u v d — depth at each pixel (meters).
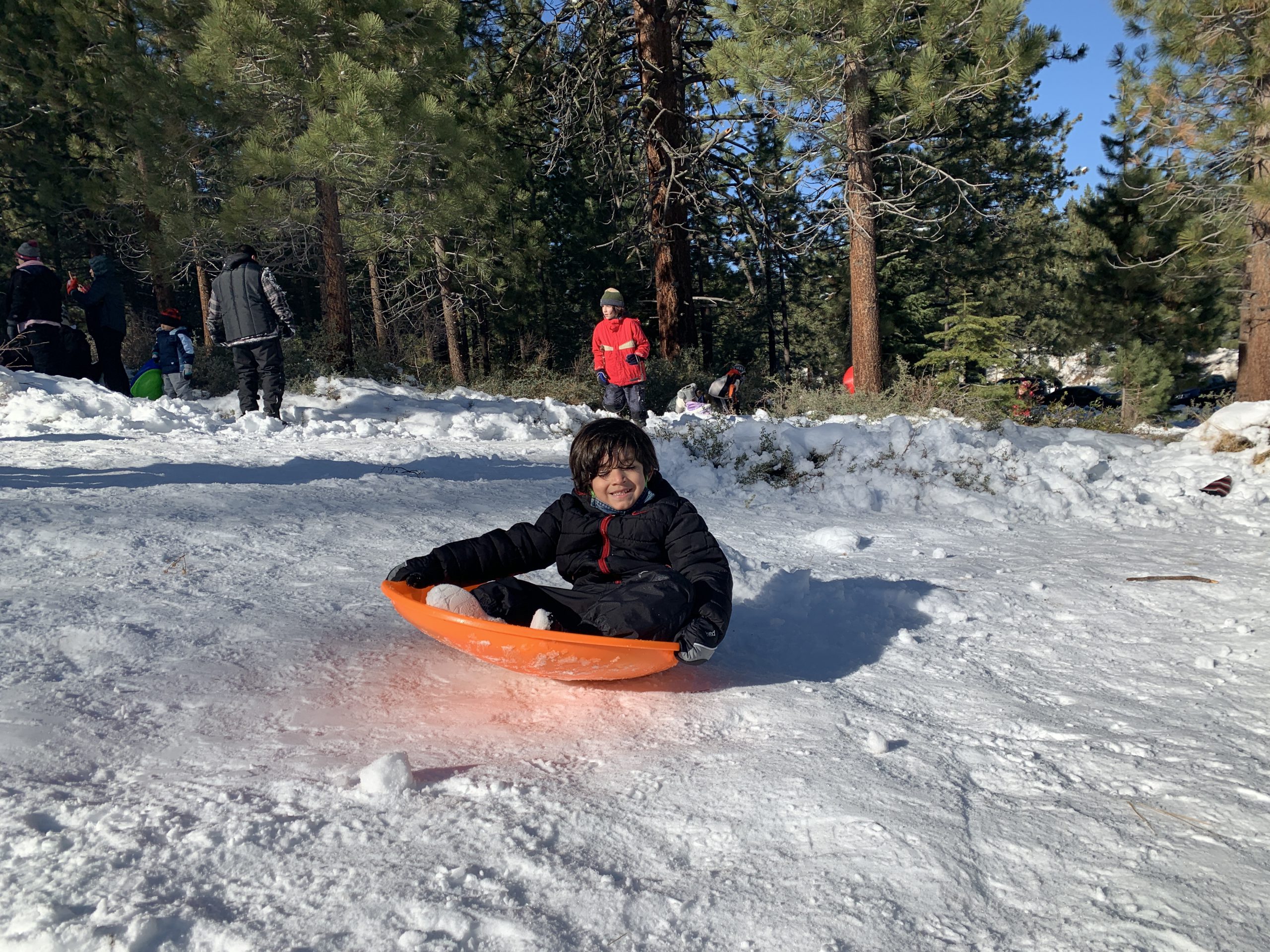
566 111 18.55
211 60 12.34
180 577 3.45
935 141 20.92
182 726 2.19
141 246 17.33
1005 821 1.92
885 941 1.47
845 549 5.11
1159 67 14.44
